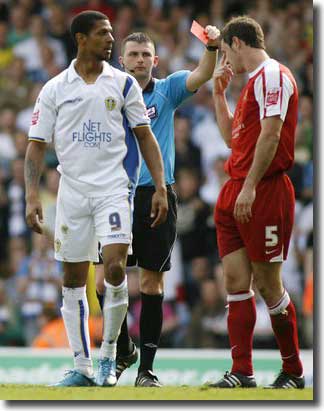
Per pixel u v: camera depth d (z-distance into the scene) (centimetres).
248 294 2617
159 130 2873
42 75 6562
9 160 6062
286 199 2569
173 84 2895
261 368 4206
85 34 2483
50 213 5675
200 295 5466
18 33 6700
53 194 5766
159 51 6412
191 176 5678
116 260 2455
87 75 2506
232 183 2609
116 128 2498
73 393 2362
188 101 6100
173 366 4319
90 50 2486
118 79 2509
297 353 2630
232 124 2669
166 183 2861
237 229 2608
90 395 2323
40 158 2547
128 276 5203
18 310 5478
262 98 2505
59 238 2541
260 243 2547
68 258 2531
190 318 5356
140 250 2852
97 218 2488
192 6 6675
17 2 6762
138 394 2350
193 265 5534
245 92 2566
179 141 5906
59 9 6738
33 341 5425
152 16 6631
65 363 4353
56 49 6650
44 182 5812
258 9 6606
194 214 5609
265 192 2544
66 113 2489
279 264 2583
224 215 2625
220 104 2789
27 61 6588
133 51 2870
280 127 2489
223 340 5272
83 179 2489
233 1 6656
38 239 5559
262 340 5112
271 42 6456
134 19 6612
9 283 5572
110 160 2494
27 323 5450
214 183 5797
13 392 2383
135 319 5138
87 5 6731
